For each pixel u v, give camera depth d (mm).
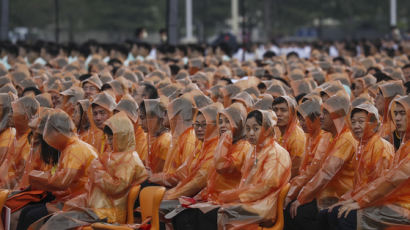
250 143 14922
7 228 15406
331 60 35656
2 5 61312
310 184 15742
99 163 14875
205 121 16359
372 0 132375
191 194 16312
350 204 14664
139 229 14398
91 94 23047
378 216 14273
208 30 136625
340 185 15945
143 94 21484
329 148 15969
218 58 37562
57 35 65125
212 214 15219
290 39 107938
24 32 116438
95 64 31828
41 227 14891
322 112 16359
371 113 14922
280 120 16688
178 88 22219
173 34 47312
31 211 16109
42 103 20250
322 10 133125
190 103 17547
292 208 16000
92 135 18406
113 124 14602
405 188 14047
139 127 18578
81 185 15641
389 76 23516
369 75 23375
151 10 135000
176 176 16906
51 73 29969
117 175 14555
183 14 141250
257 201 14531
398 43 58281
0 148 18141
